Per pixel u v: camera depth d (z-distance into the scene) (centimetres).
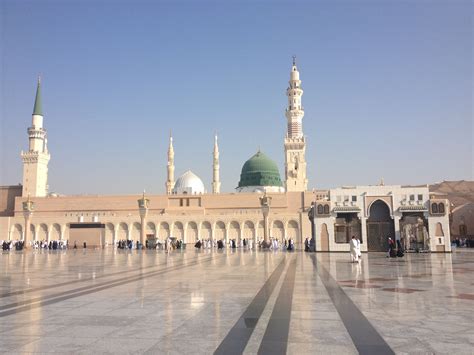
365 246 4925
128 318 1101
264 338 895
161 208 10806
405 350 805
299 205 10319
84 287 1770
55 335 923
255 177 12469
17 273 2494
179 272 2475
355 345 839
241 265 3048
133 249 7262
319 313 1159
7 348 823
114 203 11000
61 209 11119
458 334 922
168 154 12975
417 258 3738
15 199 11375
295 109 11419
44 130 12400
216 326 1005
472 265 2867
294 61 11812
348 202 5031
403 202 4916
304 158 11231
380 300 1373
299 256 4297
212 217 9700
